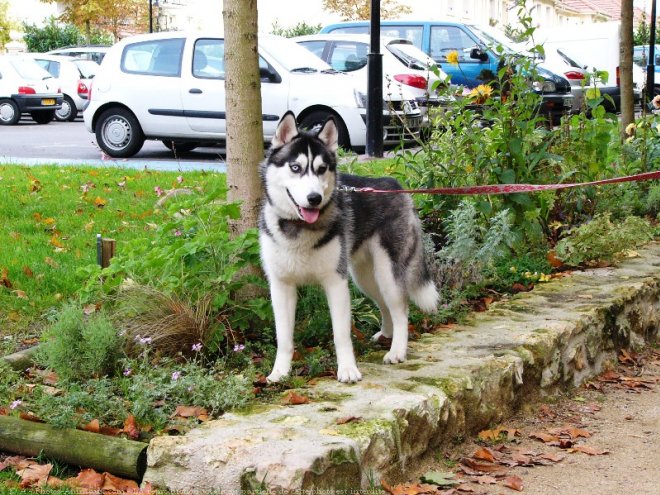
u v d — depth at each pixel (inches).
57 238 330.0
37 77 1041.5
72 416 180.1
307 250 195.5
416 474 177.9
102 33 1876.2
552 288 289.7
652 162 423.8
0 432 175.3
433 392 187.9
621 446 200.8
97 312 231.5
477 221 302.8
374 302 255.3
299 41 688.4
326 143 197.6
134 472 165.2
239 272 234.8
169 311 222.7
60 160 589.3
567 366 242.1
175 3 2242.9
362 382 195.2
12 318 256.1
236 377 192.1
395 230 218.2
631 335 283.4
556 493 171.3
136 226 355.3
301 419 170.9
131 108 601.6
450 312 254.7
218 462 154.3
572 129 367.9
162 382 195.9
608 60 1032.2
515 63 330.6
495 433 202.4
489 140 320.2
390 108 351.9
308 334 230.5
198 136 596.1
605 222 333.7
